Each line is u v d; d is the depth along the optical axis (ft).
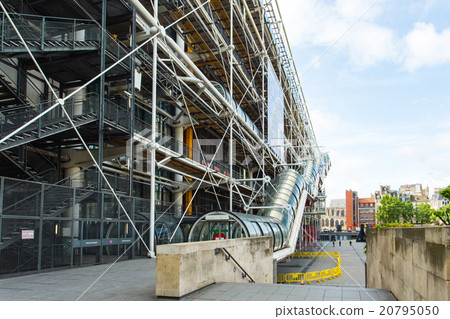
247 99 114.01
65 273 35.65
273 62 119.55
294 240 86.58
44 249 36.83
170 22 72.38
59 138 54.75
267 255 43.88
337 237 350.02
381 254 30.99
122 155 58.18
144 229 55.67
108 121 48.78
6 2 46.60
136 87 55.62
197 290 24.22
